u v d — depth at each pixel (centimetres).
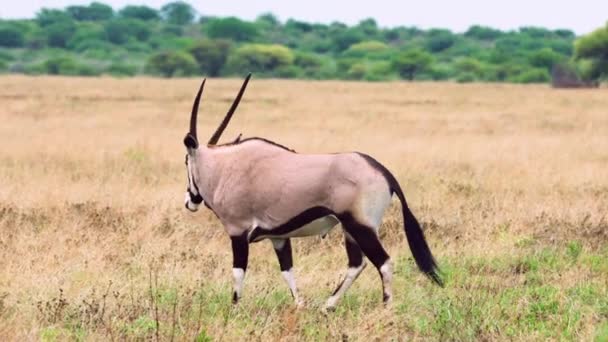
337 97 14238
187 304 2198
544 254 2733
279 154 2208
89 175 4253
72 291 2303
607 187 3969
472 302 2216
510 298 2294
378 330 2014
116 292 2275
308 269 2603
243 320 2114
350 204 2122
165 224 3081
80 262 2561
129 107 10588
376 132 7181
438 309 2173
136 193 3669
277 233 2202
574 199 3628
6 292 2264
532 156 5103
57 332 1997
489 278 2488
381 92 16450
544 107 11694
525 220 3147
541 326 2077
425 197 3650
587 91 17850
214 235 2989
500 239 2869
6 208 3266
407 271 2575
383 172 2156
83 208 3331
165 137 6319
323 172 2145
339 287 2205
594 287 2356
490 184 4044
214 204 2264
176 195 3553
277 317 2106
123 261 2622
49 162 4700
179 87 17238
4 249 2711
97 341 1947
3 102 11012
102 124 7788
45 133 6562
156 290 2241
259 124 8131
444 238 2911
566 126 8069
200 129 7281
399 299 2291
